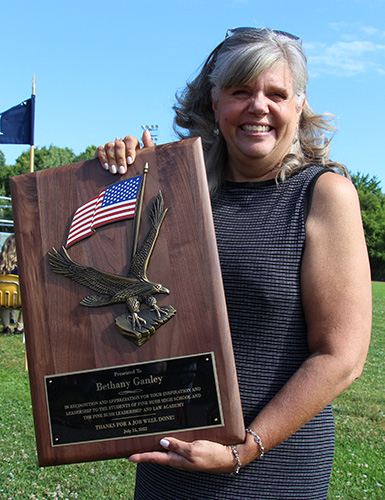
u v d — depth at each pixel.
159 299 1.63
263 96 1.75
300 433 1.65
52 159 66.44
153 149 1.74
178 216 1.67
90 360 1.65
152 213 1.68
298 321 1.65
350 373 1.55
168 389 1.59
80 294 1.69
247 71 1.71
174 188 1.69
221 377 1.57
